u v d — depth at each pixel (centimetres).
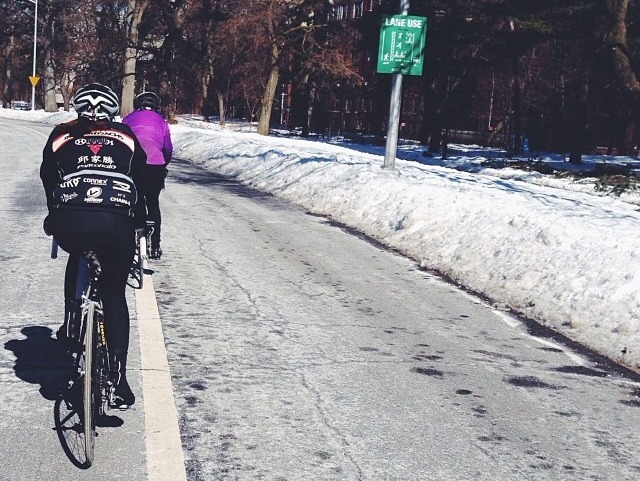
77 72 6175
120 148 448
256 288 864
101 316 450
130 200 443
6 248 991
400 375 601
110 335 449
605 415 548
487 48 3731
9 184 1666
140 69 6175
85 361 412
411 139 6419
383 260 1098
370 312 795
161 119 933
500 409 543
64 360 580
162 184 951
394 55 1756
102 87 459
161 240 1125
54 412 486
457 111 5278
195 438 459
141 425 473
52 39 7100
